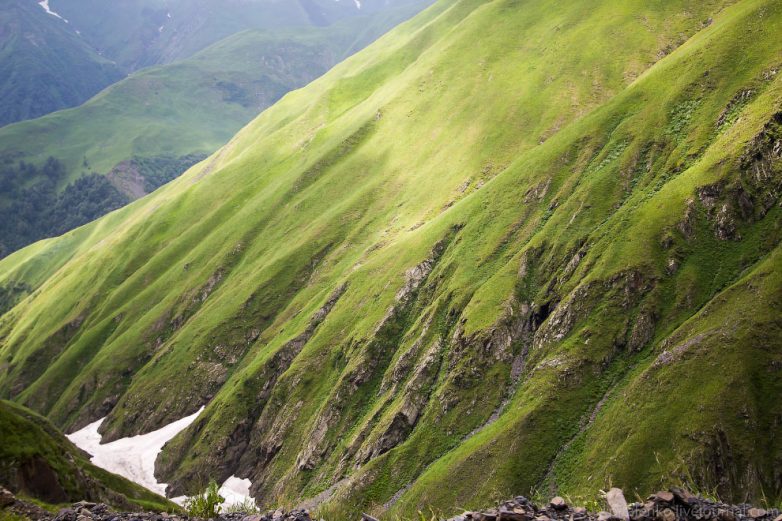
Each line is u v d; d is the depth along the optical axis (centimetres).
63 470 5225
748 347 7856
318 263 18250
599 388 9462
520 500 1655
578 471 8244
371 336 13475
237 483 13712
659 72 13625
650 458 7481
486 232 13575
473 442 9656
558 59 18625
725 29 12888
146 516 1939
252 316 17925
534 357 10719
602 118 13688
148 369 19000
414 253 14662
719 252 9950
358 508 10006
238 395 15125
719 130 11388
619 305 10125
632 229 10806
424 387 11756
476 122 18588
